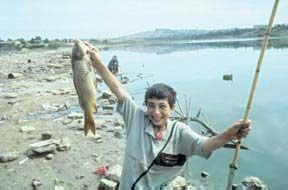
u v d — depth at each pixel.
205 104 19.22
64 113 16.30
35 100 19.12
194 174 9.41
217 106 18.61
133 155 3.52
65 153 10.26
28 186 8.23
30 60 48.62
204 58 54.50
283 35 170.12
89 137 12.02
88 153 10.40
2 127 13.45
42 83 26.30
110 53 78.81
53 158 9.86
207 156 3.57
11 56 66.12
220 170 9.79
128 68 39.91
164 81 28.69
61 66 38.53
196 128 13.59
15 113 16.14
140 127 3.59
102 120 14.45
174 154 3.56
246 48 81.31
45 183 8.37
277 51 61.56
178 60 51.88
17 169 9.10
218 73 33.47
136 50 95.56
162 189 3.56
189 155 3.66
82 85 3.81
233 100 20.17
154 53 75.31
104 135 12.38
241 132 3.54
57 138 11.84
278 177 9.53
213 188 8.44
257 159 10.83
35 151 9.95
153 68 39.81
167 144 3.53
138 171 3.50
